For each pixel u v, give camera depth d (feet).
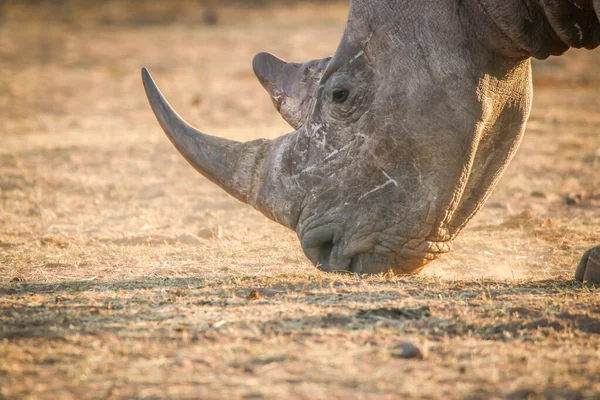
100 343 43.27
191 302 51.21
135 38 298.56
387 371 39.09
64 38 298.56
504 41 53.98
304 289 53.36
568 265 66.69
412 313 47.57
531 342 43.50
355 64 54.80
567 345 42.88
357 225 54.75
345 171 54.75
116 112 172.35
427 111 53.01
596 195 97.60
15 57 256.93
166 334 44.55
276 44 275.59
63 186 103.24
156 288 56.13
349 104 54.44
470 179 56.03
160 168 113.39
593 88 199.00
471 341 43.50
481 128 53.98
